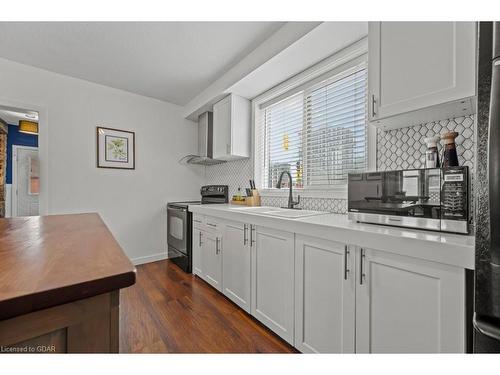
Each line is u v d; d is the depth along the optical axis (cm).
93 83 292
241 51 224
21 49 221
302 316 144
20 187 489
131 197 321
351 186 136
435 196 103
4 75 238
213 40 206
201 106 320
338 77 201
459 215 96
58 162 269
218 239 231
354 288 117
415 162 146
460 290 85
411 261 98
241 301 197
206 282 259
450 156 112
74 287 48
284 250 157
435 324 91
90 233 101
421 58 115
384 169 162
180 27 190
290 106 252
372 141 169
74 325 50
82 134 284
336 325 125
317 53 192
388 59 128
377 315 108
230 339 162
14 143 482
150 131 338
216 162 358
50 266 59
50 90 263
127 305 209
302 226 142
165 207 352
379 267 108
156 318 188
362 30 165
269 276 169
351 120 193
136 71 263
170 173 357
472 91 99
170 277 276
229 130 279
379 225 123
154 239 340
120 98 312
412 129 148
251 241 186
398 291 102
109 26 189
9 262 61
